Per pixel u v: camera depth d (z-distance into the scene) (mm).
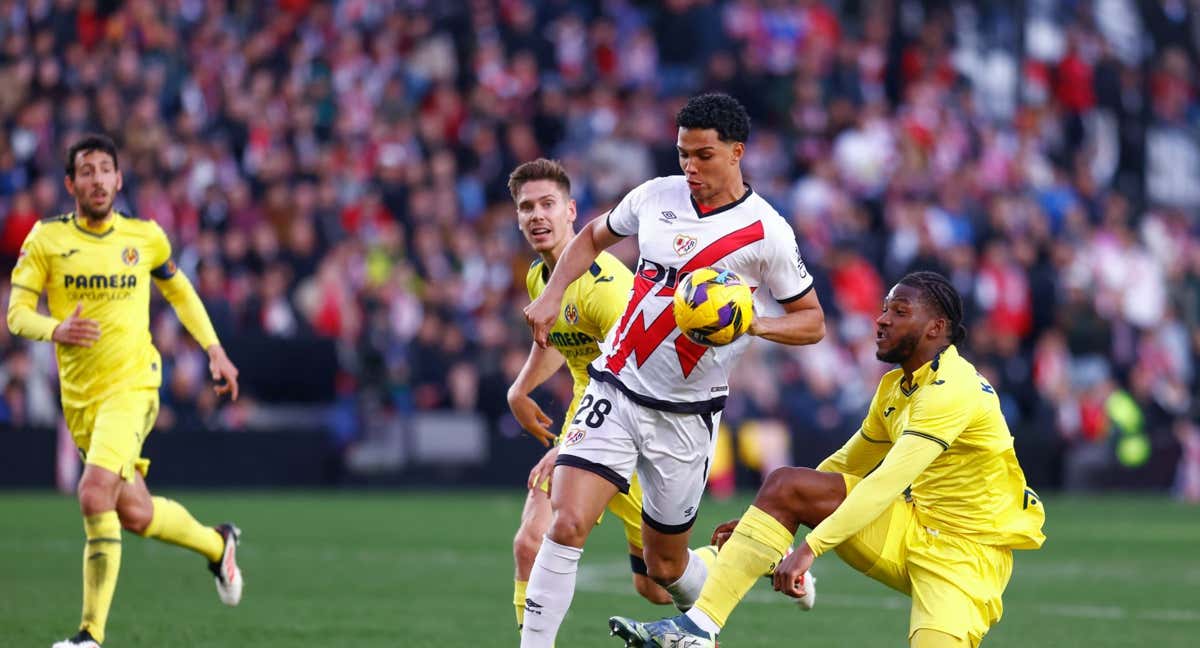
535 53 79312
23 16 71438
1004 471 21703
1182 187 95000
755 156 77625
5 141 66625
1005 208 79938
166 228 64750
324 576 37125
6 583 34344
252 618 29844
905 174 81562
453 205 70438
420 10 79688
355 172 70188
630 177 74812
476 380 65750
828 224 75938
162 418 60406
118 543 26000
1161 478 73500
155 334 60688
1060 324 75812
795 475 21719
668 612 31578
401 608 31688
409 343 65188
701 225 21922
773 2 86625
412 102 75312
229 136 70250
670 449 22516
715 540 23016
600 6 85125
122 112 67938
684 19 83375
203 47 72750
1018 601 34812
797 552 20609
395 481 63938
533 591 22062
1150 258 84125
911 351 21641
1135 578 39562
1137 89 94750
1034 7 94875
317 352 63250
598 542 46656
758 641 28172
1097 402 73375
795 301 22234
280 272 64125
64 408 27969
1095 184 90062
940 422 20891
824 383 68938
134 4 72062
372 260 66625
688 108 21562
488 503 58938
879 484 20719
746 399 66375
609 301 24625
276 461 62719
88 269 27688
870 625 30484
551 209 24969
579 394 25797
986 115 91625
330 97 73375
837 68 84688
